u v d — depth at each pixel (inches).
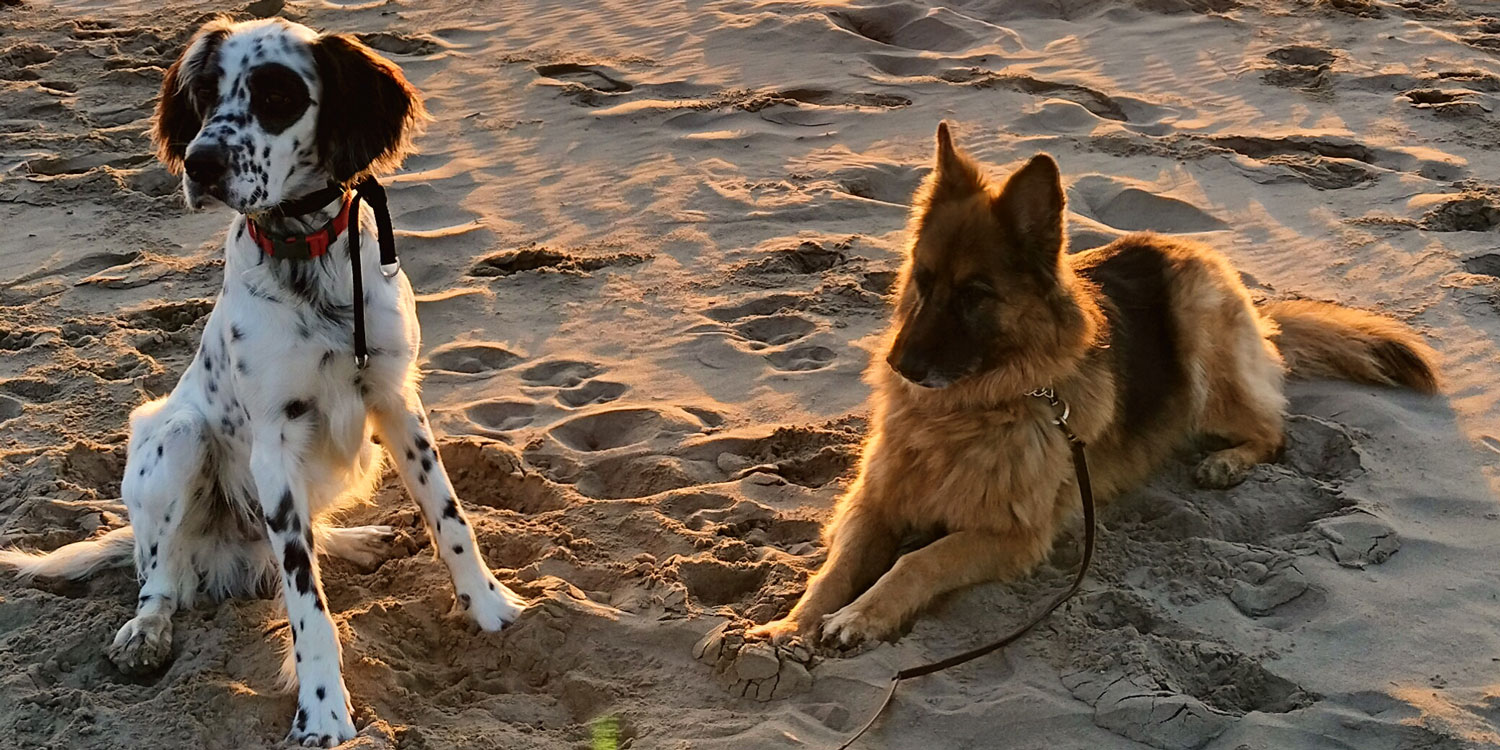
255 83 159.6
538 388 253.1
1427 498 202.1
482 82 447.2
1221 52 452.8
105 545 189.9
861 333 270.2
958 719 155.5
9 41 508.1
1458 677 160.4
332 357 165.0
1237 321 227.8
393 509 214.4
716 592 189.9
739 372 256.4
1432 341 257.6
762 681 162.7
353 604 186.2
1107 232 311.6
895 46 484.4
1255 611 178.1
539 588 183.6
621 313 284.7
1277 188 341.4
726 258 310.8
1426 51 446.0
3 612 179.0
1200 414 225.0
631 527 201.5
